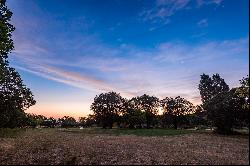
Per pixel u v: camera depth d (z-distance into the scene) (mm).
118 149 33656
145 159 25562
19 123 103625
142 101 163500
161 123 160750
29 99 91188
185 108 148250
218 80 115688
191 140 47688
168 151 31422
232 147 34094
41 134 71875
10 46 36781
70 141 47156
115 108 166500
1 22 35000
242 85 43688
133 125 155500
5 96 84125
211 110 71375
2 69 45938
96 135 69125
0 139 51562
